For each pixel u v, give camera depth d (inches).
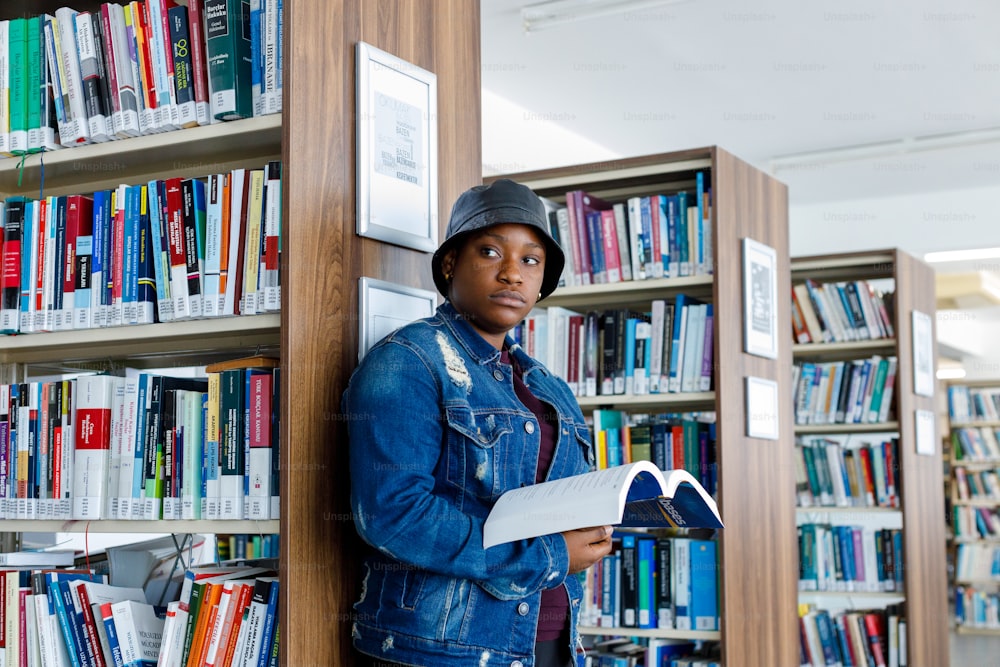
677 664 121.3
